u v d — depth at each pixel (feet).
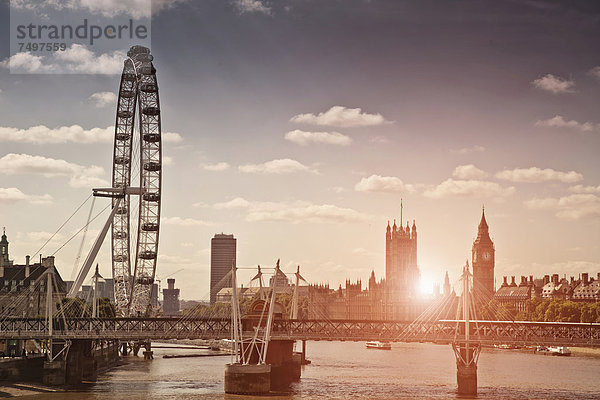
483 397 593.01
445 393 616.39
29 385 618.03
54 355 641.40
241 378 597.11
